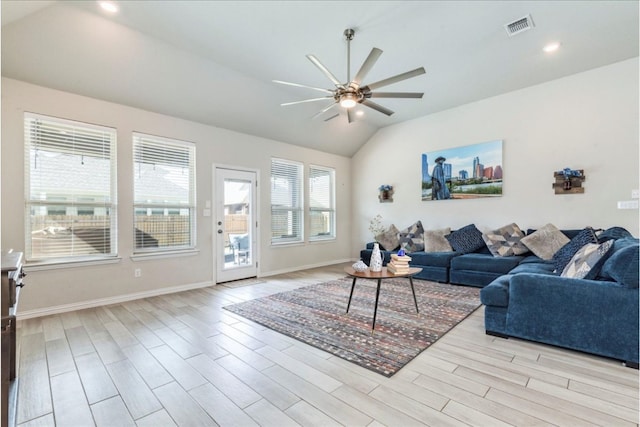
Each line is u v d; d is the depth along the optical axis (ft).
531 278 8.09
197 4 8.85
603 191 13.11
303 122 17.81
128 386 6.29
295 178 19.70
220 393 6.03
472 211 16.99
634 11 9.35
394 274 9.83
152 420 5.26
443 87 14.84
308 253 20.25
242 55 11.66
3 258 5.63
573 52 11.81
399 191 20.36
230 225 16.06
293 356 7.55
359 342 8.30
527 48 11.44
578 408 5.41
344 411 5.43
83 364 7.18
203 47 11.11
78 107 11.29
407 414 5.32
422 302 11.91
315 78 13.55
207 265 15.03
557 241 13.01
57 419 5.30
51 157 10.89
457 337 8.62
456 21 9.75
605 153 13.04
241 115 15.47
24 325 9.63
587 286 7.32
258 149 17.37
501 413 5.31
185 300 12.46
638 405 5.47
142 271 12.88
